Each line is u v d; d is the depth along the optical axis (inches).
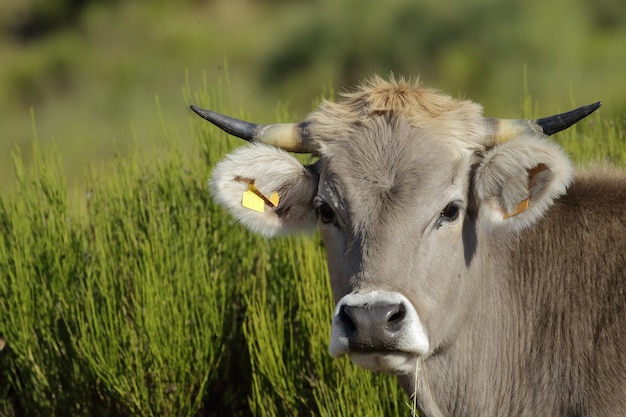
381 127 494.6
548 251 514.9
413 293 464.1
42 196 676.1
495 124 501.0
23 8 2345.0
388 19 1910.7
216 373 639.1
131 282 648.4
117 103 1806.1
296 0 2255.2
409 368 462.0
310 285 608.1
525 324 514.3
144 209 662.5
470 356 511.8
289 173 512.1
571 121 505.7
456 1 1893.5
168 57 2026.3
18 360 647.8
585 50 1825.8
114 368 617.6
